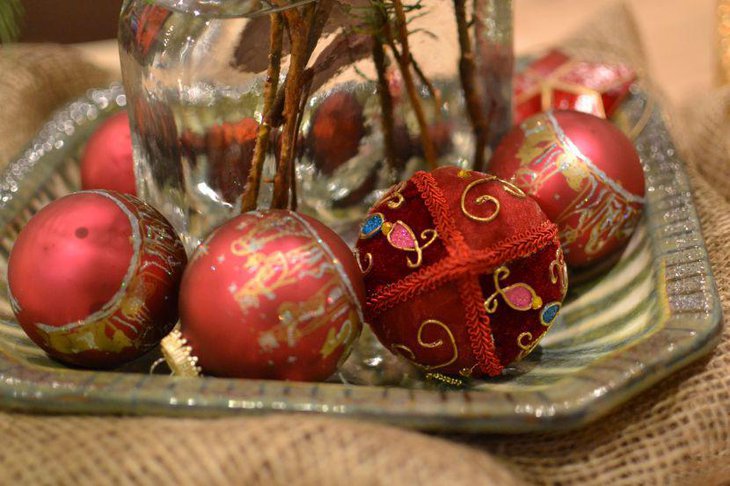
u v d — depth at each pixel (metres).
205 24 0.45
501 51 0.52
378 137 0.50
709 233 0.50
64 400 0.40
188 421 0.39
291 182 0.48
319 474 0.37
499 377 0.45
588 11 0.78
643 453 0.41
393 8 0.46
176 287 0.44
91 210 0.43
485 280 0.42
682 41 0.72
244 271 0.41
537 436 0.41
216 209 0.48
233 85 0.46
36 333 0.43
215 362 0.41
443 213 0.43
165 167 0.48
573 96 0.59
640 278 0.48
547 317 0.44
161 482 0.37
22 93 0.63
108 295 0.42
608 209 0.48
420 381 0.46
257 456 0.37
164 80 0.46
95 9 0.80
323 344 0.41
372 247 0.44
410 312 0.43
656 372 0.41
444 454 0.37
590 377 0.40
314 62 0.46
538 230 0.43
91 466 0.37
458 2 0.48
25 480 0.37
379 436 0.38
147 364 0.46
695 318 0.43
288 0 0.43
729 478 0.43
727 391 0.43
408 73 0.48
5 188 0.55
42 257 0.42
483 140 0.52
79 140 0.60
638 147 0.55
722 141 0.57
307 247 0.41
